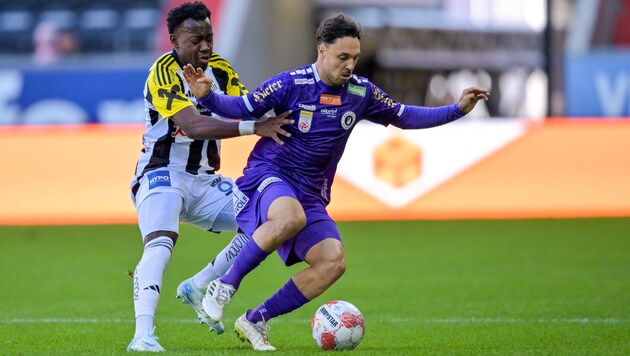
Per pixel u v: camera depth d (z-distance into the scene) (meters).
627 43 86.50
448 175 60.03
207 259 45.19
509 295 34.31
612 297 33.47
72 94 73.19
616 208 60.16
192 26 22.69
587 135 60.31
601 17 86.50
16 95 73.44
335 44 20.81
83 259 45.31
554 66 75.12
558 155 60.19
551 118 63.25
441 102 89.75
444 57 89.94
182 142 23.89
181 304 32.94
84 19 83.44
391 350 22.14
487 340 24.91
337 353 20.98
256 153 22.12
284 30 79.62
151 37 81.56
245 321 21.94
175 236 22.81
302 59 81.56
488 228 56.44
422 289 36.09
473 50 91.19
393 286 36.94
